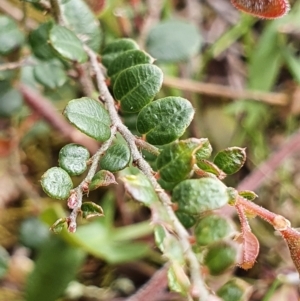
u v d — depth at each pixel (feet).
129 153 0.39
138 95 0.42
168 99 0.40
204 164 0.39
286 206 0.73
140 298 0.57
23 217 0.69
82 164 0.39
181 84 0.71
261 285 0.63
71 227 0.37
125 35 0.68
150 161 0.46
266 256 0.68
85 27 0.52
